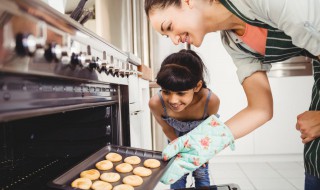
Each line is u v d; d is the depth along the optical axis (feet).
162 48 9.20
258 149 9.33
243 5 2.27
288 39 2.52
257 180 7.68
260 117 2.93
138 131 4.72
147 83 6.49
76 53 1.90
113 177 2.61
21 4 1.30
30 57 1.40
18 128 2.77
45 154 2.99
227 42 3.17
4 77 1.31
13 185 2.54
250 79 3.08
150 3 2.53
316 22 1.98
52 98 1.81
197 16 2.51
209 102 4.65
